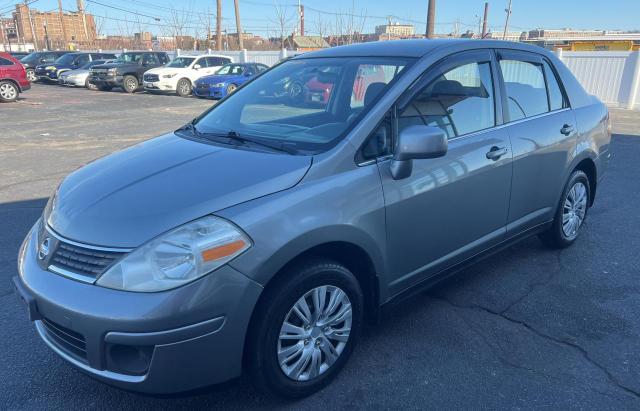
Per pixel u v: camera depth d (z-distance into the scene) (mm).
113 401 2738
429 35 22344
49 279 2391
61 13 58656
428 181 3053
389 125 2939
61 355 2465
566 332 3344
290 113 3410
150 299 2168
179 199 2414
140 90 24359
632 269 4281
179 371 2242
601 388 2801
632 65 16312
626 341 3236
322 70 3555
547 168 4047
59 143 10391
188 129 3619
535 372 2939
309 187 2570
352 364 3021
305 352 2658
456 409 2658
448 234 3295
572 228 4656
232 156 2844
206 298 2221
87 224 2408
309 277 2555
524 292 3891
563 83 4379
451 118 3291
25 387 2846
